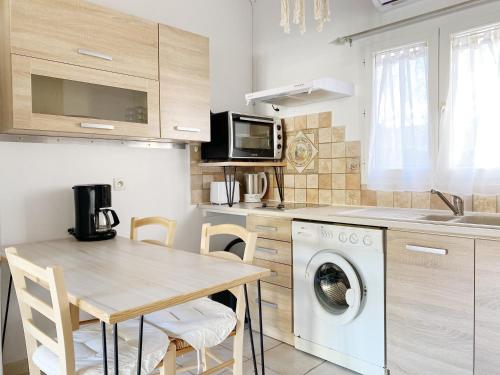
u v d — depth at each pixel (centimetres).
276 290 242
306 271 223
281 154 307
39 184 216
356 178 263
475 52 204
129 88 215
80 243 204
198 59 252
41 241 211
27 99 178
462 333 164
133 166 258
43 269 110
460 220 197
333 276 221
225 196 292
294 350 232
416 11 231
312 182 291
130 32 215
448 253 167
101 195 214
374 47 249
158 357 129
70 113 194
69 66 191
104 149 243
